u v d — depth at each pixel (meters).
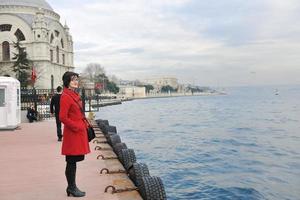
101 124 20.00
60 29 98.44
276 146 22.98
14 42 83.62
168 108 90.56
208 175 14.34
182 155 19.41
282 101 133.12
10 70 85.44
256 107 88.44
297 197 11.25
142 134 31.53
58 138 14.88
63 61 101.62
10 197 7.03
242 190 12.05
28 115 24.67
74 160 6.84
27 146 13.55
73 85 6.84
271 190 12.05
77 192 6.93
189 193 11.82
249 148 22.09
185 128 37.09
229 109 80.50
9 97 19.06
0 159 10.97
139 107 96.62
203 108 87.69
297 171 15.04
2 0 92.44
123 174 8.73
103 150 12.25
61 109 6.60
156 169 15.58
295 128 35.94
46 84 85.12
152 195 6.64
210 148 22.11
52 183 8.09
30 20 89.50
